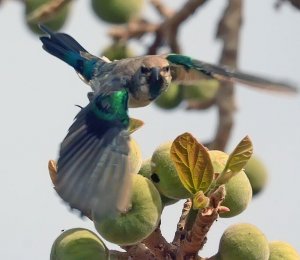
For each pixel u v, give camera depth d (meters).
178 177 12.01
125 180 10.45
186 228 12.06
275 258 12.34
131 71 13.10
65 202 10.15
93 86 13.45
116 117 11.81
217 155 12.30
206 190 11.95
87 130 11.41
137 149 11.95
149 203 11.72
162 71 13.08
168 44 18.67
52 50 14.03
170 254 11.98
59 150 11.02
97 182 10.33
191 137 11.74
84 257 11.82
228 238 12.05
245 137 11.81
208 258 12.11
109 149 11.04
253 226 12.15
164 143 12.22
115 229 11.66
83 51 13.91
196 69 13.21
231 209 12.19
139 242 11.87
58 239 11.97
